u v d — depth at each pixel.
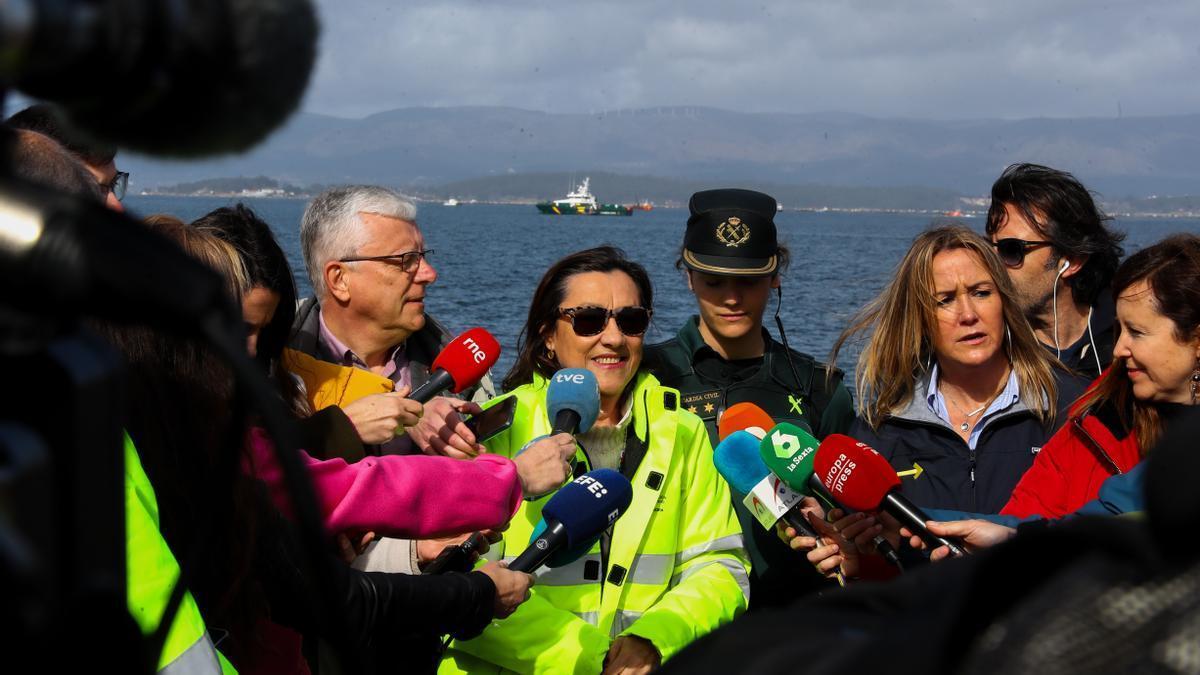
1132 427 4.13
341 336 4.91
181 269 0.87
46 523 0.82
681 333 5.85
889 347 4.92
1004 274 4.80
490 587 3.31
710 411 5.51
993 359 4.87
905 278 4.85
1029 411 4.80
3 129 0.87
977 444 4.82
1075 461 4.25
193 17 0.82
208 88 0.84
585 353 4.53
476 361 4.39
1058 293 5.66
